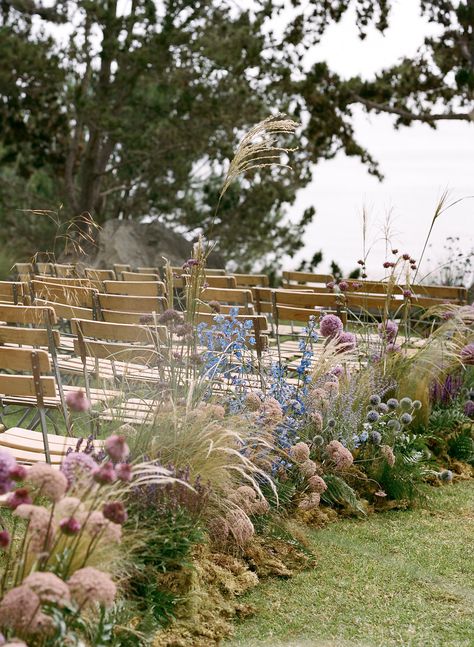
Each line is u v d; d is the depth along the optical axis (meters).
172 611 3.60
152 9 19.11
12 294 7.71
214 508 4.25
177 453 4.23
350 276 18.25
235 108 20.48
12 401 5.56
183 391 4.84
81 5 18.59
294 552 4.46
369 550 4.68
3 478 2.71
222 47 19.20
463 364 6.57
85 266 10.70
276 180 22.31
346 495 5.17
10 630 2.62
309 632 3.71
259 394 5.15
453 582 4.31
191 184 23.53
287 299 7.70
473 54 16.52
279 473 4.91
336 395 5.56
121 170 23.92
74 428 5.75
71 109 20.89
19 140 21.09
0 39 19.42
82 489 3.22
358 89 17.58
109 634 3.12
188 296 5.21
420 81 17.62
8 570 3.11
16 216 22.89
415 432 6.37
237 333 5.39
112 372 6.27
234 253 23.66
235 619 3.80
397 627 3.79
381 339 6.70
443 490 5.82
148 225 19.17
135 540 3.60
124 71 19.88
